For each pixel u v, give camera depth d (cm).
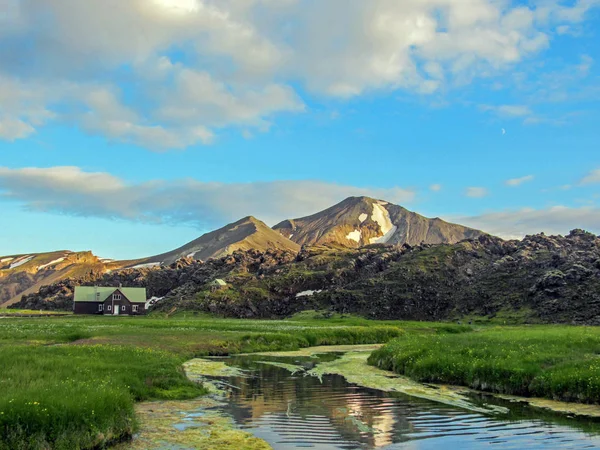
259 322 13575
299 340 7888
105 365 3391
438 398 3127
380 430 2320
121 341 6044
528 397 3136
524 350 4012
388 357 4862
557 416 2602
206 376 4181
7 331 6944
